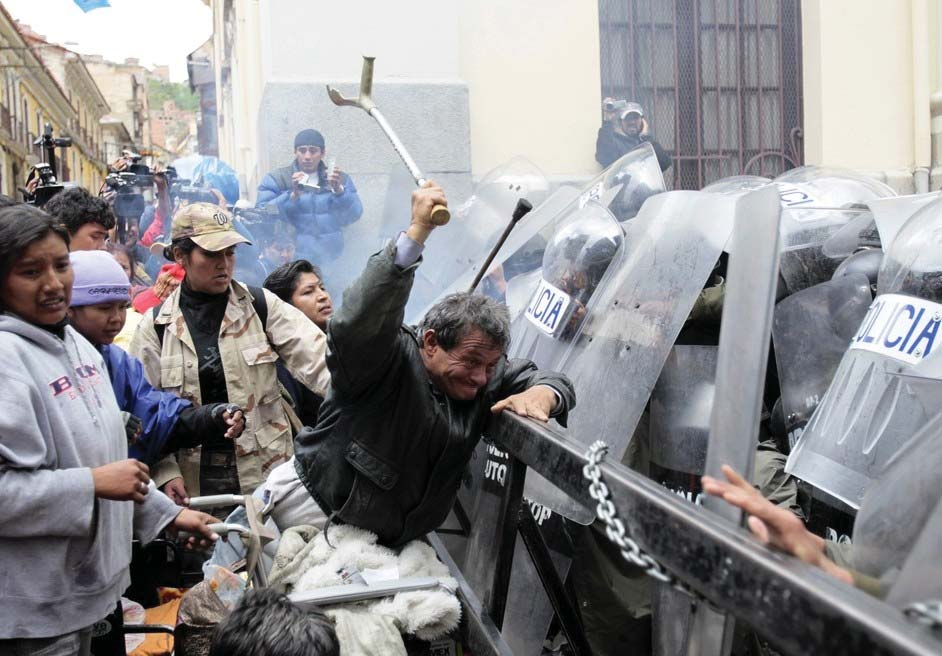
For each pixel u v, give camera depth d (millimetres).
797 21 8000
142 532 2402
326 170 6219
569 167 7438
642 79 7898
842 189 3359
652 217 2471
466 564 2617
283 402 3322
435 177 7008
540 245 3523
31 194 4871
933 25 7711
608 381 2350
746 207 1615
